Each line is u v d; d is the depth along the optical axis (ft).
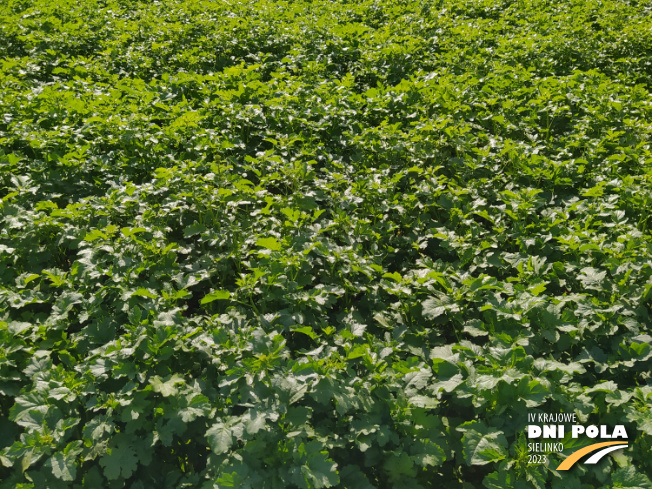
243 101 26.16
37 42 33.76
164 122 25.13
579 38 35.73
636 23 38.37
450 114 25.31
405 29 37.83
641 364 13.14
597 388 11.82
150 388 11.39
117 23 37.73
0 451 11.09
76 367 12.00
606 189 20.35
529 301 13.73
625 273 14.74
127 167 21.21
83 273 15.15
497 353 12.23
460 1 44.34
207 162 21.27
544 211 19.03
